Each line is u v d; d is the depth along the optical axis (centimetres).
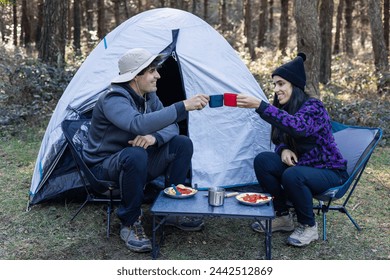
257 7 2411
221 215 291
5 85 745
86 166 329
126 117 305
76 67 884
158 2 2227
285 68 329
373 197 433
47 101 729
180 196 317
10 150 558
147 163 323
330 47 1125
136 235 325
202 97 309
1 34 2253
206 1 2262
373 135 357
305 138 325
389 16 1463
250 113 415
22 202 405
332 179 326
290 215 357
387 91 903
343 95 958
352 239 349
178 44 411
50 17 872
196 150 402
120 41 419
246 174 413
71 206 398
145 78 324
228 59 429
